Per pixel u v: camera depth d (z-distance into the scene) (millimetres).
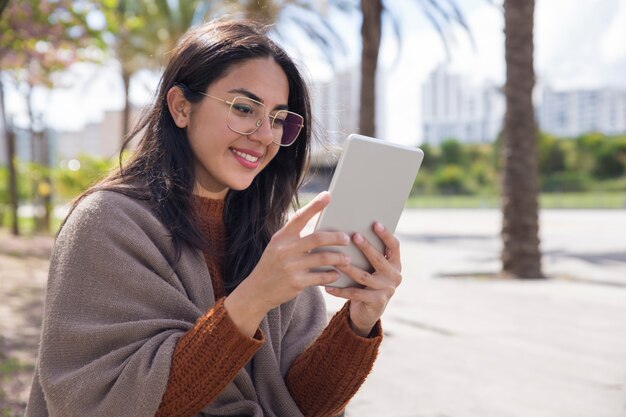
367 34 10750
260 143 1546
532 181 11156
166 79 1592
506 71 11070
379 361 5461
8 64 10969
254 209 1725
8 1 4734
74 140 91438
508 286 10156
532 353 5758
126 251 1409
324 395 1578
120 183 1543
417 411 4188
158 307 1403
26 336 6082
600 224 27203
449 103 93750
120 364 1329
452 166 64312
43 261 13445
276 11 12898
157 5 17250
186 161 1555
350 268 1344
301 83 1646
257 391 1546
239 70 1528
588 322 7203
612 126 94688
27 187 30766
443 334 6539
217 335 1300
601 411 4215
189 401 1317
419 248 17938
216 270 1617
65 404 1327
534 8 10953
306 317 1731
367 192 1369
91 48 11148
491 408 4246
